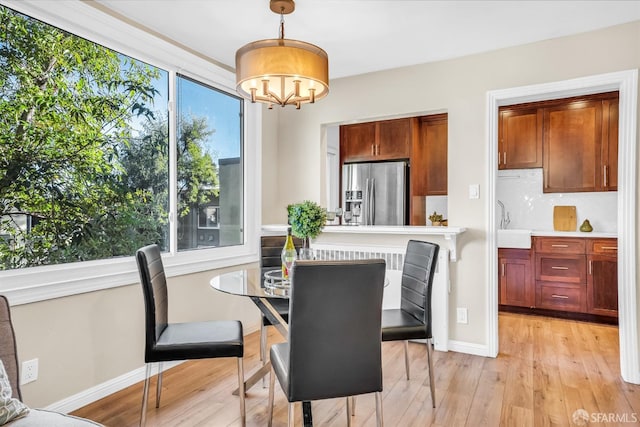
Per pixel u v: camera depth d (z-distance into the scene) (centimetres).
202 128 312
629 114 254
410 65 329
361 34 271
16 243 196
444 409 218
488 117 300
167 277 270
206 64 305
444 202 502
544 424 202
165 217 279
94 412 213
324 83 201
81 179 225
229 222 340
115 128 244
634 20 253
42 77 206
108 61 239
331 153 553
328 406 222
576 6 234
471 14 243
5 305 150
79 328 217
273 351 186
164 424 202
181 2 228
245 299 347
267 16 245
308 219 223
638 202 252
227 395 236
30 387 195
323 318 148
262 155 370
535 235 421
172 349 191
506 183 485
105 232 239
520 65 290
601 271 393
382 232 321
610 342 333
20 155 198
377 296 155
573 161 420
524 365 281
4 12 190
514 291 432
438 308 310
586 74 268
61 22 211
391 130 476
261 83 210
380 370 158
